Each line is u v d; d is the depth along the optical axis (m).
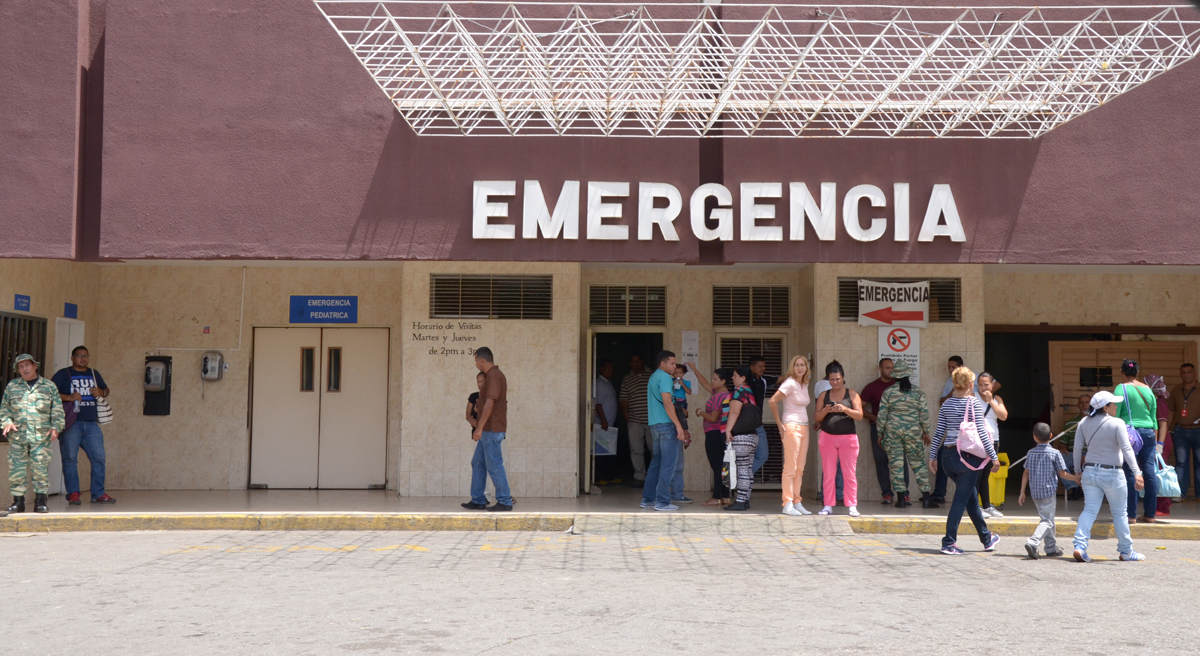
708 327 14.55
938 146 11.61
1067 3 11.60
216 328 14.49
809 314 13.73
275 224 11.40
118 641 5.71
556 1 11.66
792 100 11.26
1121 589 7.64
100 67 11.69
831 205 11.49
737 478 12.00
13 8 11.34
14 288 12.03
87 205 11.51
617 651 5.52
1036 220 11.59
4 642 5.69
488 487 13.31
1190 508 12.69
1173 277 14.84
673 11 11.62
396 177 11.49
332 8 11.51
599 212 11.45
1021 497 12.97
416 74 11.44
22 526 10.79
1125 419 11.23
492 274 13.46
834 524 11.01
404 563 8.62
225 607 6.65
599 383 14.21
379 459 14.45
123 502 12.55
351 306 14.49
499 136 11.45
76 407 12.25
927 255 11.55
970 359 13.23
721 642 5.74
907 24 11.50
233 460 14.34
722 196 11.48
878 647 5.65
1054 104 11.05
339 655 5.40
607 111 10.85
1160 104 11.67
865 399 13.01
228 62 11.48
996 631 6.10
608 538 10.47
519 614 6.47
